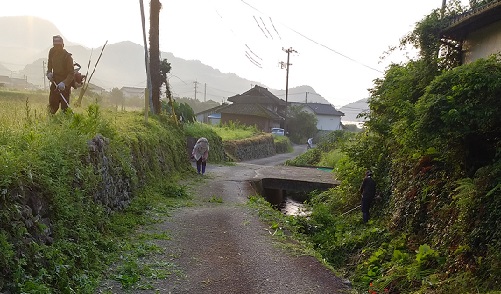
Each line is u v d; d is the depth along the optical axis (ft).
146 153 41.45
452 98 21.48
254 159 116.88
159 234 26.84
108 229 24.75
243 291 19.35
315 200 51.78
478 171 21.45
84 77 33.71
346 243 32.01
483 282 17.94
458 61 40.78
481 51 36.42
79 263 18.69
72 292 16.17
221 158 81.10
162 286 19.13
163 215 32.04
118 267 20.36
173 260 22.61
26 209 16.20
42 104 40.42
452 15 39.24
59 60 31.73
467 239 20.44
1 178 15.28
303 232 35.40
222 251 24.72
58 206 18.93
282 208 55.42
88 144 25.48
